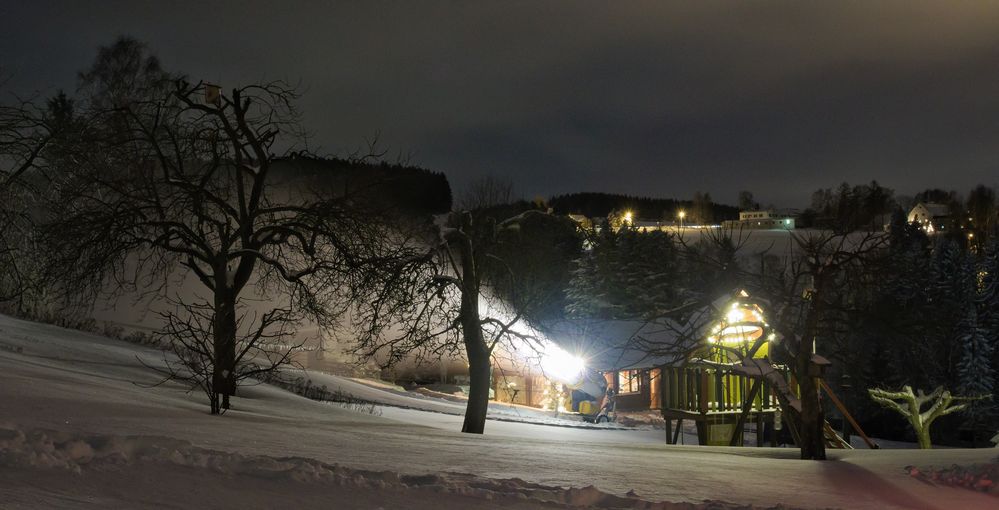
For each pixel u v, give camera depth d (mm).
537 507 7152
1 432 7020
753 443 35500
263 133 24297
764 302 18359
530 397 45562
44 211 27000
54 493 5336
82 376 18500
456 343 25641
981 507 9344
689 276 20641
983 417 46844
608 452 13992
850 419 25938
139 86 39906
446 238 24984
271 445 10180
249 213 24016
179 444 7648
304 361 39750
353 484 7156
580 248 59625
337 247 23656
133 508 5273
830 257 18062
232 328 21781
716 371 29484
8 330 26828
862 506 9016
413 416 29453
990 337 45156
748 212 130750
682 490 9312
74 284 24297
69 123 25781
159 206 22906
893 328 18391
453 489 7402
